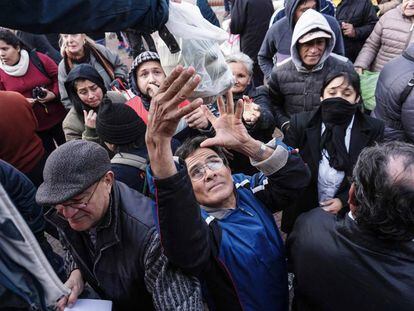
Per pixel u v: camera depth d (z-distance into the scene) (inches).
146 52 94.7
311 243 46.3
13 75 123.6
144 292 51.6
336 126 75.8
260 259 54.1
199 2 168.2
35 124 102.5
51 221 52.5
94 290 56.8
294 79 101.6
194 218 42.5
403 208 37.8
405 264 40.0
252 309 54.3
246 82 98.2
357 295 42.5
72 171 43.6
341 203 76.1
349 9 145.6
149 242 46.7
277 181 56.2
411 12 118.9
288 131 83.1
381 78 86.7
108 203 47.4
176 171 41.3
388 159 39.4
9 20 28.4
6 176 65.4
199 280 53.4
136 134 70.7
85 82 101.5
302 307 51.1
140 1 32.8
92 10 30.3
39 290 29.3
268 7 161.8
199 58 44.8
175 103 36.1
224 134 55.1
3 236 26.6
